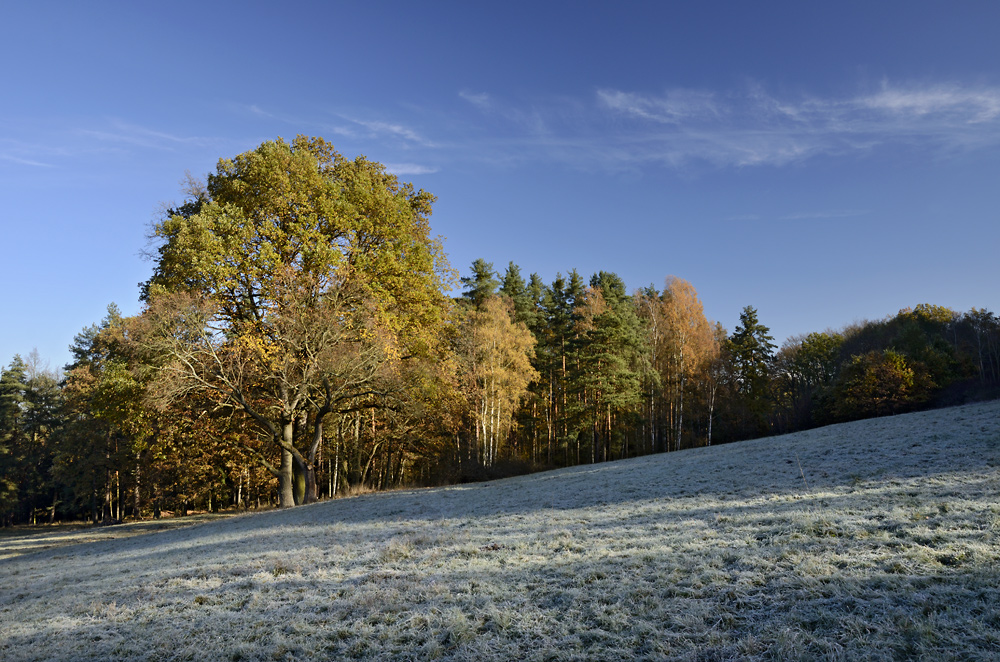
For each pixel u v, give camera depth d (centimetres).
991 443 1238
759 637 430
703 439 4494
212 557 1093
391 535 1105
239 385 2147
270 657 519
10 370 5656
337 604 646
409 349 2483
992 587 458
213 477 3781
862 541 638
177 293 2034
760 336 5309
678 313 4019
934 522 680
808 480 1148
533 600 586
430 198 2638
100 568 1201
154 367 2033
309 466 2366
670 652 426
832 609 462
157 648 576
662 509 1033
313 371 2200
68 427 4522
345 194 2298
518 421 4500
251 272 2042
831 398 4631
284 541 1190
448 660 468
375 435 3228
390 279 2298
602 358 3778
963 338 5403
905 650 385
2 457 5312
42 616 778
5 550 2364
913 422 1825
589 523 986
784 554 623
